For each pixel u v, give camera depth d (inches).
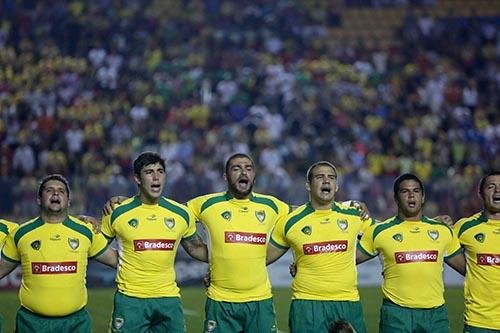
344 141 3179.1
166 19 3914.9
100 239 1150.3
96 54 3599.9
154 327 1154.7
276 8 4013.3
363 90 3553.2
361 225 1182.9
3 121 3142.2
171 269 1159.0
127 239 1143.0
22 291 1117.7
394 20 4340.6
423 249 1149.1
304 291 1155.9
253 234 1162.0
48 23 3762.3
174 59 3686.0
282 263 2500.0
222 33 3831.2
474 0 4414.4
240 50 3762.3
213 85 3503.9
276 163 3026.6
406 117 3380.9
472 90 3631.9
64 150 3021.7
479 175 2812.5
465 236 1175.6
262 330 1155.9
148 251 1139.3
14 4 3823.8
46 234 1112.2
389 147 3221.0
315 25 4069.9
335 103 3432.6
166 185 2506.2
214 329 1155.9
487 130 3368.6
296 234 1162.0
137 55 3651.6
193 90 3444.9
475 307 1159.0
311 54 3831.2
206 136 3112.7
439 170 3024.1
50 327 1109.1
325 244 1153.4
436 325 1143.6
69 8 3838.6
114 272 2452.0
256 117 3275.1
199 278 2488.9
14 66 3513.8
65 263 1108.5
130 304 1130.7
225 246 1157.1
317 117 3309.5
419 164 3097.9
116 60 3587.6
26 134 3036.4
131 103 3344.0
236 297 1152.8
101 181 2477.9
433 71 3722.9
